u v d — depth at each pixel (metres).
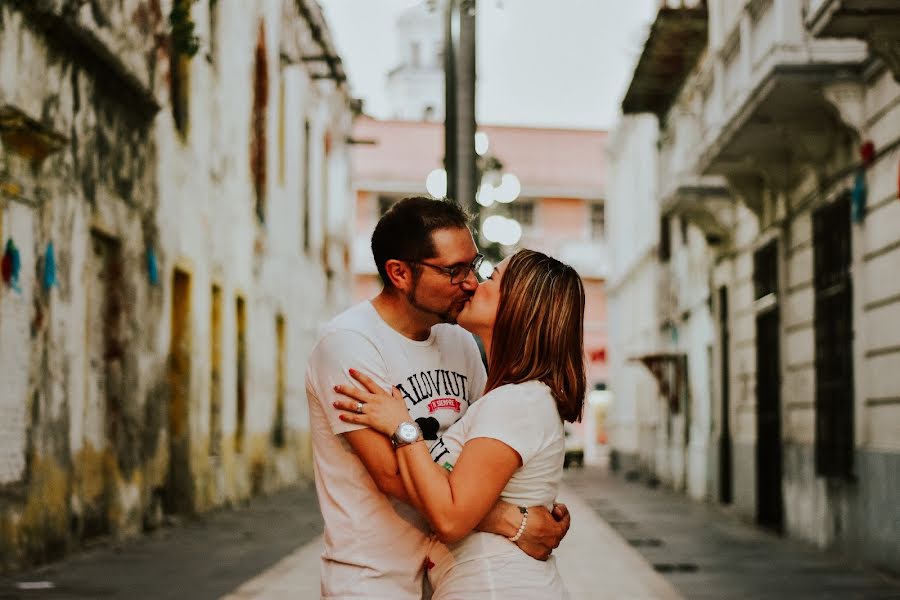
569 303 3.39
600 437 50.72
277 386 24.91
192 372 16.44
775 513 16.36
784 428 15.66
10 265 9.72
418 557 3.43
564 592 3.39
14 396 9.84
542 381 3.35
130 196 13.38
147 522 14.14
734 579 10.87
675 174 20.94
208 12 17.33
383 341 3.49
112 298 12.98
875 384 11.84
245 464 20.52
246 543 13.18
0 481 9.51
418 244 3.43
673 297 26.66
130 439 13.39
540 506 3.34
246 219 20.72
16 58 9.81
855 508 12.39
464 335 3.77
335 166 32.56
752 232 17.98
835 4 9.96
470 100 9.20
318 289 29.69
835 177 13.17
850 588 10.33
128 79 12.68
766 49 12.98
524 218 50.19
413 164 48.59
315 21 27.77
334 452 3.46
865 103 12.07
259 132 22.39
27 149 9.97
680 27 19.25
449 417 3.54
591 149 50.56
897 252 11.17
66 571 10.20
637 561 12.27
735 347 19.36
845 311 12.76
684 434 25.16
